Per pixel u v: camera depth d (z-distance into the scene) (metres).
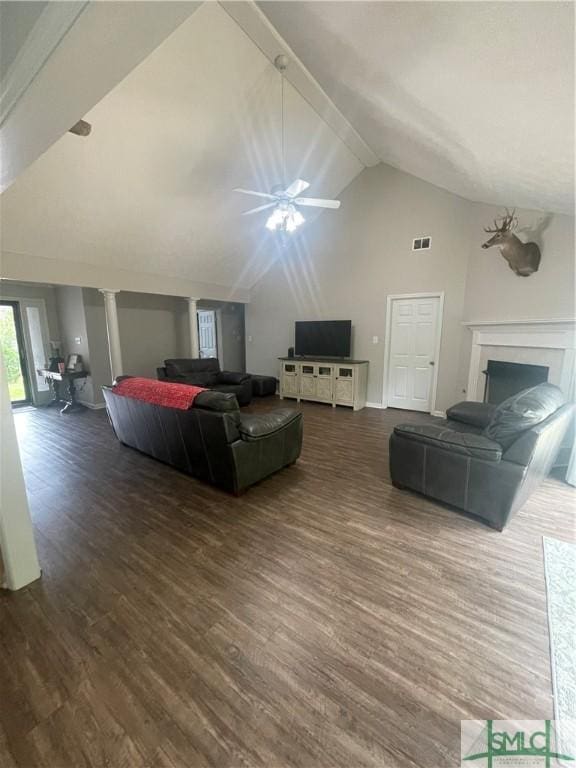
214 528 2.32
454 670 1.37
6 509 1.72
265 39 2.93
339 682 1.32
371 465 3.37
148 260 5.09
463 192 4.30
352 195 5.57
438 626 1.57
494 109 2.03
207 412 2.59
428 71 2.00
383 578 1.86
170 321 6.89
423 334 5.21
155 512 2.52
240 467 2.65
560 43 1.30
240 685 1.31
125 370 6.22
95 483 2.99
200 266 5.82
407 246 5.15
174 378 5.84
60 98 1.29
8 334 5.81
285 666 1.39
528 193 3.20
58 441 4.09
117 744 1.13
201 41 2.81
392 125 3.37
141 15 1.00
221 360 8.02
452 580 1.85
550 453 2.59
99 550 2.10
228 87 3.26
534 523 2.37
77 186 3.52
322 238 6.01
